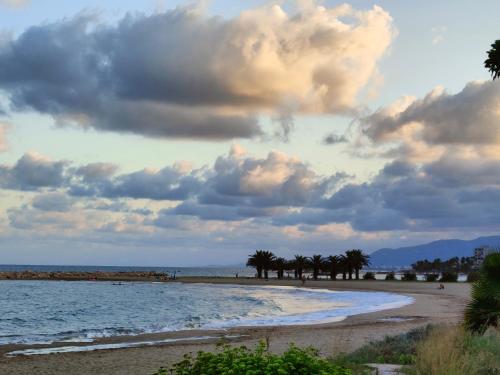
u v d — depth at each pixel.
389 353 15.95
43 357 21.70
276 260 161.25
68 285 126.69
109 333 31.84
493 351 12.70
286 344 24.09
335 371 7.30
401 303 57.03
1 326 39.41
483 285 14.50
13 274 164.50
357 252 148.62
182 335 29.73
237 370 6.87
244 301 67.44
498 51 12.51
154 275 185.00
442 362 10.70
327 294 82.12
